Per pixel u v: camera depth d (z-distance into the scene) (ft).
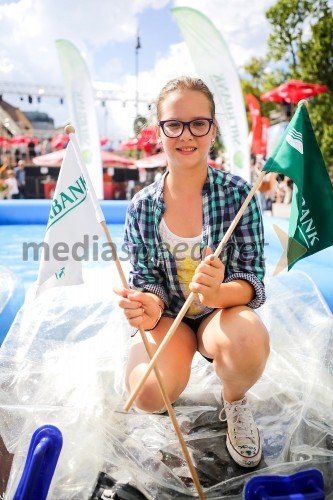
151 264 5.16
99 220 4.41
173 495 4.14
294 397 5.40
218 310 4.99
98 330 6.27
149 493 4.15
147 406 4.48
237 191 4.87
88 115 23.73
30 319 6.33
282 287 7.06
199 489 3.91
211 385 5.79
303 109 4.53
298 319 6.54
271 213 26.48
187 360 4.73
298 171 4.43
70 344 6.03
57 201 4.59
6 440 4.70
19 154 50.55
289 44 39.06
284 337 6.10
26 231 19.31
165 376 4.40
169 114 4.60
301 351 5.95
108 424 4.93
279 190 30.94
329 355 5.80
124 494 4.05
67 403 5.12
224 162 34.19
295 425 4.88
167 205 4.99
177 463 4.57
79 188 4.66
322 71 37.40
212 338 4.56
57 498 4.09
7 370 5.55
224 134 21.07
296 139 4.48
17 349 5.87
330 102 37.70
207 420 5.21
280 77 44.60
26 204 21.24
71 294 6.88
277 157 4.44
